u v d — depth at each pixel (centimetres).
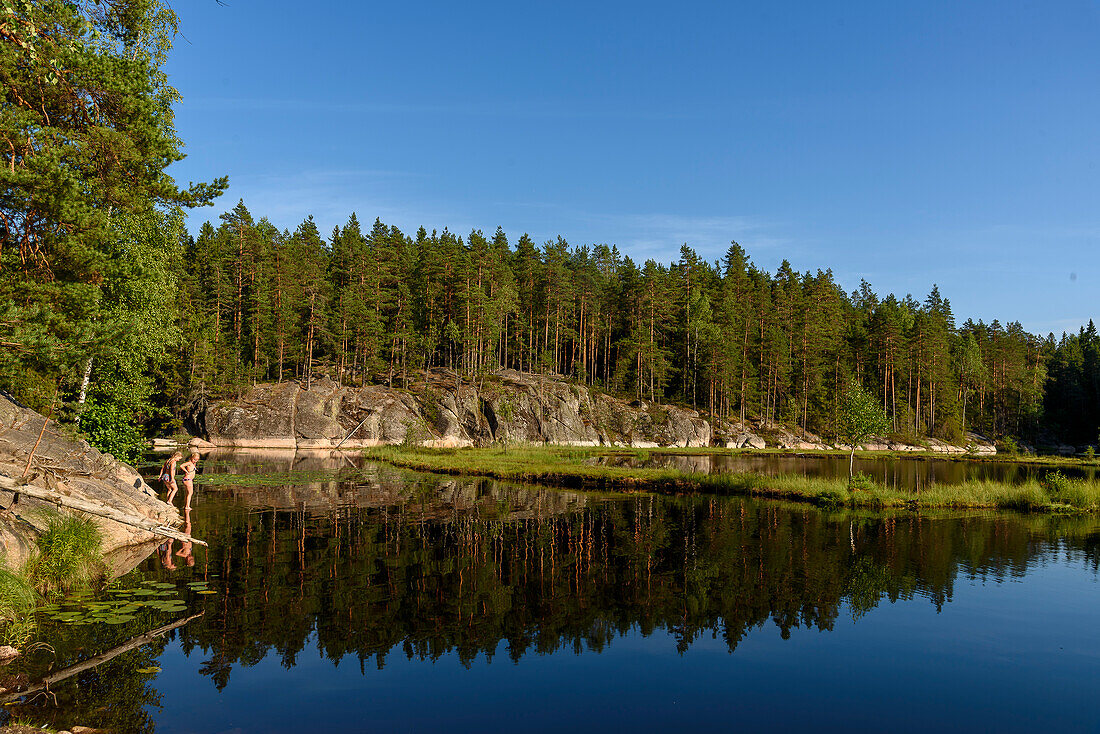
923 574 1468
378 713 743
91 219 1289
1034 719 759
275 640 972
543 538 1806
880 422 3161
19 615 990
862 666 930
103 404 2622
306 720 716
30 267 1291
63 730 660
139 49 1750
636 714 759
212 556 1483
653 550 1669
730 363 8762
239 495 2581
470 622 1084
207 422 6956
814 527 2075
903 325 11356
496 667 902
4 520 1123
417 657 930
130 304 2233
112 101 1389
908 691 843
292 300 7888
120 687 780
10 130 1141
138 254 2169
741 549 1703
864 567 1520
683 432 8462
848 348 10125
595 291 10081
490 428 7794
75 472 1408
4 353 1068
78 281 1348
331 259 9769
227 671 849
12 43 1156
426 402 7812
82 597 1134
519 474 3662
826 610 1191
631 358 9331
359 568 1409
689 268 10125
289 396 7331
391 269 8800
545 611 1152
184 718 707
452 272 8581
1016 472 5006
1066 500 2739
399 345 8531
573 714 756
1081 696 833
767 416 9250
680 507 2522
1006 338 11406
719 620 1125
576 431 8131
